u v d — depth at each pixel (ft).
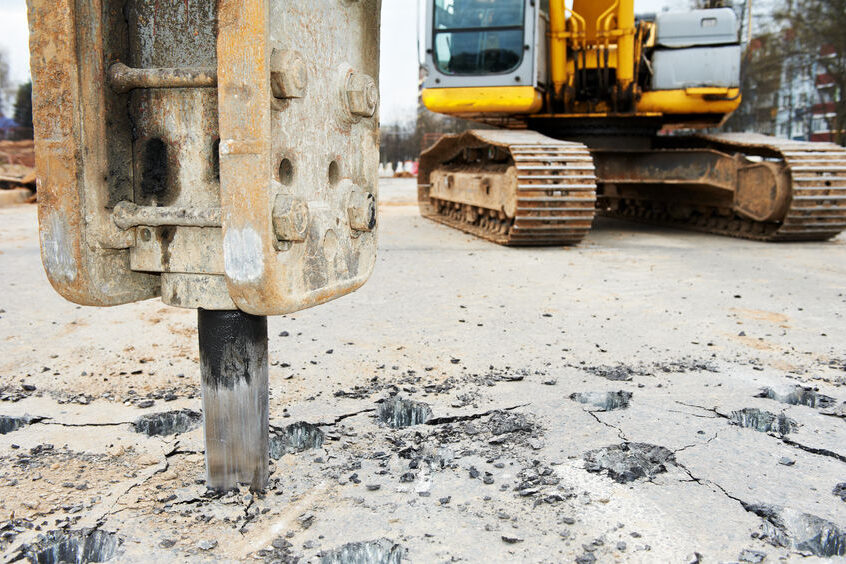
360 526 8.07
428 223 44.55
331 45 8.23
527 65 33.58
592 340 16.61
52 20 7.09
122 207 7.43
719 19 36.24
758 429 11.92
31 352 15.60
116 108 7.50
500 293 22.02
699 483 9.27
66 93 7.17
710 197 38.32
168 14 7.47
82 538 7.80
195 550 7.55
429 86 34.65
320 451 10.17
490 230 36.11
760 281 24.22
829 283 23.94
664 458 10.03
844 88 97.91
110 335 17.17
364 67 9.28
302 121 7.56
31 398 12.58
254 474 8.75
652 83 36.55
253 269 6.88
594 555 7.52
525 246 32.91
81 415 11.70
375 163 9.60
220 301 7.70
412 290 22.49
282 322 18.30
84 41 7.18
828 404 12.49
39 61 7.20
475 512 8.42
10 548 7.60
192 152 7.50
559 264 27.66
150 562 7.33
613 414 11.79
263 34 6.49
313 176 7.89
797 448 10.46
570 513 8.42
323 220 8.08
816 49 102.83
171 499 8.66
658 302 20.80
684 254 30.55
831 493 9.04
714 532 8.04
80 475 9.41
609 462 9.90
